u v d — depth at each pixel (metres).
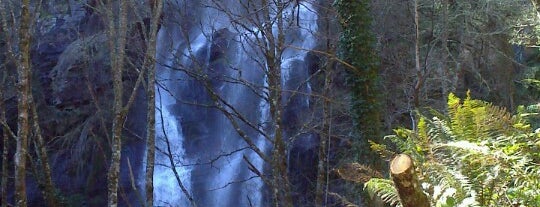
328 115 13.18
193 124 20.30
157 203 19.69
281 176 11.84
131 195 19.61
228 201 19.17
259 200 18.45
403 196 2.84
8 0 15.45
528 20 12.84
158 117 20.55
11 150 19.23
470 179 3.69
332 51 12.46
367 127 10.98
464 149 3.68
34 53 19.72
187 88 20.41
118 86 10.61
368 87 11.10
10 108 18.41
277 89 10.95
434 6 14.16
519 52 16.67
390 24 15.06
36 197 18.72
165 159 20.23
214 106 11.71
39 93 19.22
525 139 4.05
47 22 20.08
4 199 11.79
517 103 15.38
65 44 19.84
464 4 14.30
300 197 17.09
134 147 19.88
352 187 10.64
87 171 19.03
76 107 18.94
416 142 4.29
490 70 15.95
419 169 3.96
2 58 16.31
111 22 11.67
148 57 10.98
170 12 15.91
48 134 19.11
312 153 17.47
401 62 14.88
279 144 11.30
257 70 19.20
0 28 15.95
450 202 3.53
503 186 3.63
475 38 14.80
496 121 4.13
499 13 13.95
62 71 18.84
